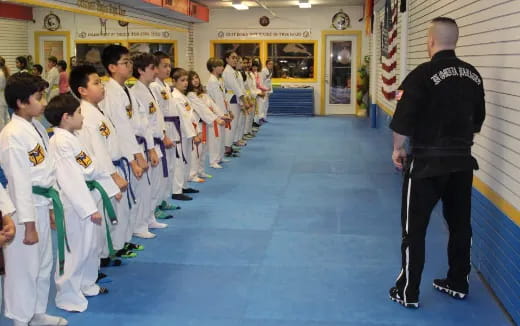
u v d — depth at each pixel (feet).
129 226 15.28
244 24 53.93
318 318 11.35
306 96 53.06
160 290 12.73
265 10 53.47
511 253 11.41
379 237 16.61
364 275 13.66
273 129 43.14
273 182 24.22
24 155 9.90
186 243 15.99
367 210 19.66
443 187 11.66
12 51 35.32
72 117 11.31
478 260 14.01
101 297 12.35
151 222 17.33
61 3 25.80
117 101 14.07
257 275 13.64
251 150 32.99
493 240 12.71
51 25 37.65
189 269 14.03
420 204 11.57
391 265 14.33
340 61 54.19
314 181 24.47
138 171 14.37
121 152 14.17
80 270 11.78
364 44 52.95
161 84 18.92
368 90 52.65
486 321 11.30
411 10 26.12
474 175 14.67
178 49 50.78
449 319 11.38
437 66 11.22
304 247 15.71
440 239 16.37
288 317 11.39
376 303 12.09
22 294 10.23
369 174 25.98
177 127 19.56
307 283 13.16
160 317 11.39
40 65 34.86
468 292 12.59
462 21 16.06
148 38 46.75
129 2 32.27
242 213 19.21
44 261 10.65
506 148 11.96
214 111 25.26
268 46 54.29
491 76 13.29
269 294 12.52
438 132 11.25
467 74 11.29
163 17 43.50
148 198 16.28
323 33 53.21
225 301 12.15
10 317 10.33
